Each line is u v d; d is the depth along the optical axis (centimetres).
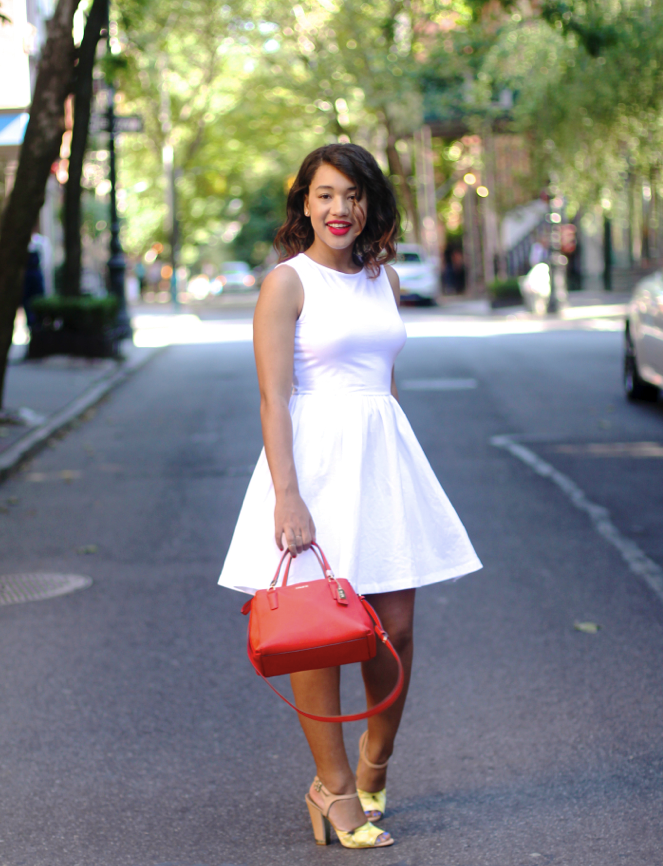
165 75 4147
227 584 325
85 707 463
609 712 442
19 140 2011
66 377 1683
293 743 424
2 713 458
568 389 1445
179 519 802
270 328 317
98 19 1388
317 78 3478
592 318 2727
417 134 3966
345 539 317
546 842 341
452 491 866
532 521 762
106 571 672
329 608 292
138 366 1878
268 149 4447
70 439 1180
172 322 3158
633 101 2133
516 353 1920
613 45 1430
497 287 3384
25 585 646
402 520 328
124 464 1028
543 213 3556
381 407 330
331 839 349
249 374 1753
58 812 373
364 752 358
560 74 2273
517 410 1281
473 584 625
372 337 325
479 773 392
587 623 550
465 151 4203
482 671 492
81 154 1978
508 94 3288
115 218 2406
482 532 738
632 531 727
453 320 2939
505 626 552
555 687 470
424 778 390
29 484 947
